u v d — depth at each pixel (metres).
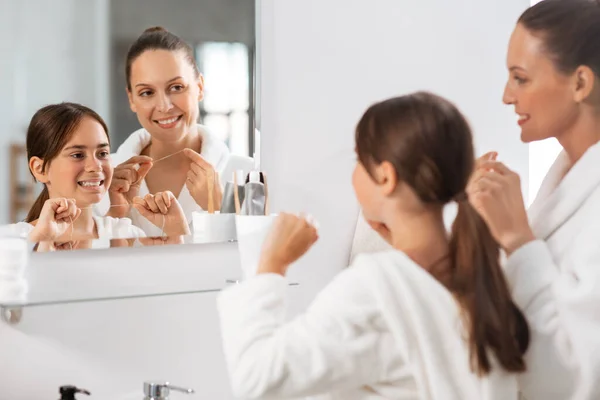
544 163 1.54
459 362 1.21
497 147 1.57
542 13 1.52
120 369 1.29
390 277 1.17
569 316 1.39
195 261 1.34
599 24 1.49
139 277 1.29
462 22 1.54
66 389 1.17
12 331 1.22
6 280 1.17
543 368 1.38
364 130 1.31
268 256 1.22
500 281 1.30
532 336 1.37
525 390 1.38
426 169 1.27
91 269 1.25
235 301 1.15
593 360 1.38
